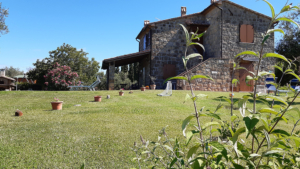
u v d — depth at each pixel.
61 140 4.70
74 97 12.41
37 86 27.59
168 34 18.88
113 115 7.64
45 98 12.16
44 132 5.34
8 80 23.59
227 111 8.31
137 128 5.79
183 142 4.38
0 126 6.00
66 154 3.91
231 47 18.09
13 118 7.15
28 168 3.34
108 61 17.81
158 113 8.08
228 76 17.56
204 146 1.32
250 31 18.59
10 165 3.43
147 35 20.48
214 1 18.86
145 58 20.72
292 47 26.06
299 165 1.37
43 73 27.98
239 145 1.38
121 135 5.09
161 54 18.67
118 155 3.87
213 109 8.74
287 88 1.58
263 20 19.06
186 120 1.32
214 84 17.27
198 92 14.14
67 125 6.11
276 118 1.41
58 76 24.14
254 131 1.24
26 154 3.89
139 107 9.16
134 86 25.52
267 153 1.11
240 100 1.32
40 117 7.31
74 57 32.06
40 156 3.82
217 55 18.22
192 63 19.16
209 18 19.42
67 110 8.72
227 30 18.09
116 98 11.91
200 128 1.33
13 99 11.80
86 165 3.46
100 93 14.06
